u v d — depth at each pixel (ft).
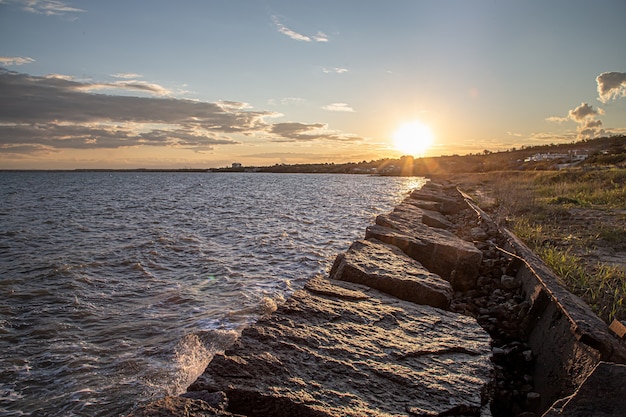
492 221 35.40
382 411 8.25
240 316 24.93
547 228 30.22
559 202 46.55
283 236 55.88
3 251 47.75
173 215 89.10
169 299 28.55
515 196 47.98
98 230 65.92
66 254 45.50
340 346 10.66
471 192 81.10
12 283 33.06
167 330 23.06
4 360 19.74
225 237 56.49
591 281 16.14
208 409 7.59
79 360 19.70
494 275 22.47
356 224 69.00
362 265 17.39
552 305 13.87
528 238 26.55
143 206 115.03
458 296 20.48
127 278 34.63
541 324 14.32
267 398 8.28
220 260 41.09
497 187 74.08
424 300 15.55
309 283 15.23
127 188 248.52
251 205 113.80
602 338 10.43
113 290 31.07
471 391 9.23
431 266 22.30
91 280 33.96
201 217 83.87
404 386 9.20
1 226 71.67
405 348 10.96
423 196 59.41
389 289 15.89
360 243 21.62
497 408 11.76
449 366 10.36
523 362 13.79
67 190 223.30
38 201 138.51
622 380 7.23
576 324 11.37
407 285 15.75
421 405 8.58
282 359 9.68
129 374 18.35
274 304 26.94
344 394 8.68
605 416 6.88
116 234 61.11
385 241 23.50
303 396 8.42
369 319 12.66
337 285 15.43
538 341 13.91
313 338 10.86
